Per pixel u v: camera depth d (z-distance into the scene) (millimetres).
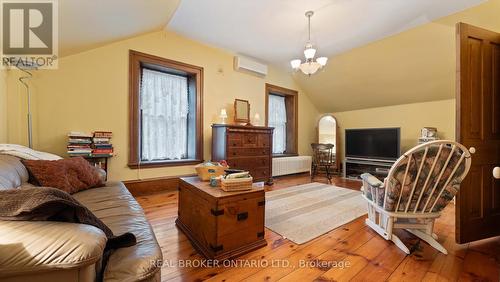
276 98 5230
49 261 589
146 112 3266
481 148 1759
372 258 1546
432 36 3109
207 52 3762
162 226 2055
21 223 640
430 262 1500
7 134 2156
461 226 1677
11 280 581
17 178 1296
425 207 1650
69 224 682
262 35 3338
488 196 1799
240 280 1293
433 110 4039
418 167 1513
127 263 764
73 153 2467
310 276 1338
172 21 2986
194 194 1757
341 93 5016
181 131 3639
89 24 2139
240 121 4133
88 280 644
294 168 4887
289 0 2461
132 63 3029
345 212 2488
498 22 2543
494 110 1824
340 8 2602
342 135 5449
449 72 3465
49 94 2492
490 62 1807
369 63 3996
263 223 1715
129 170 3043
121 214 1299
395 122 4562
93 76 2764
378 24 2988
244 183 1654
